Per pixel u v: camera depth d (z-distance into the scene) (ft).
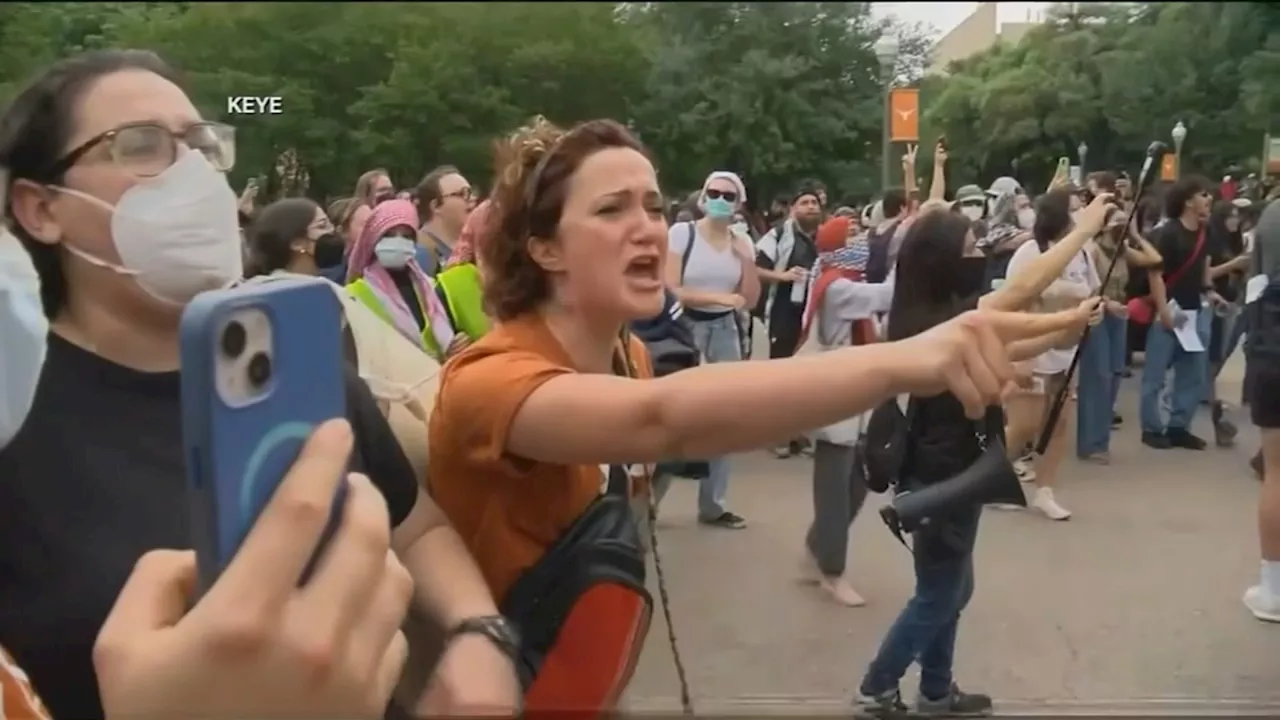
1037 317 2.82
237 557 2.28
